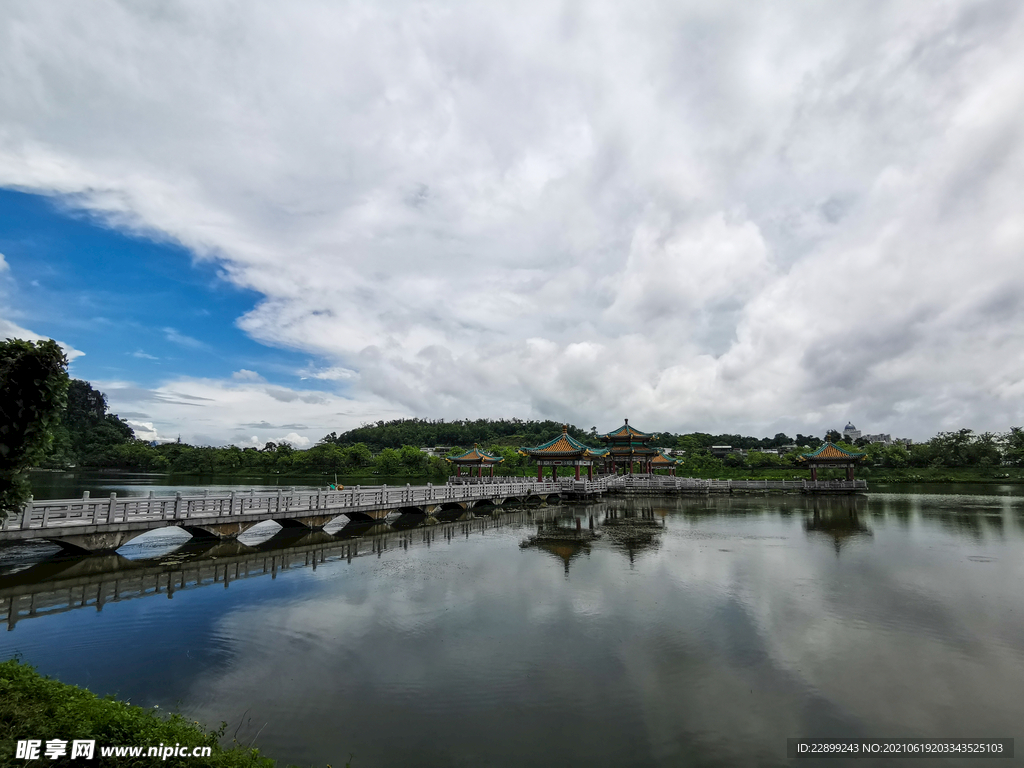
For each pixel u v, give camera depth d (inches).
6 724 273.6
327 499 1364.4
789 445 6269.7
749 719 422.6
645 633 607.8
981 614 678.5
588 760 366.0
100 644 564.1
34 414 316.8
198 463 4131.4
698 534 1373.0
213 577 848.3
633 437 3026.6
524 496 2309.3
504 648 561.6
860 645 573.3
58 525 891.4
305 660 527.8
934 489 3061.0
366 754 369.1
